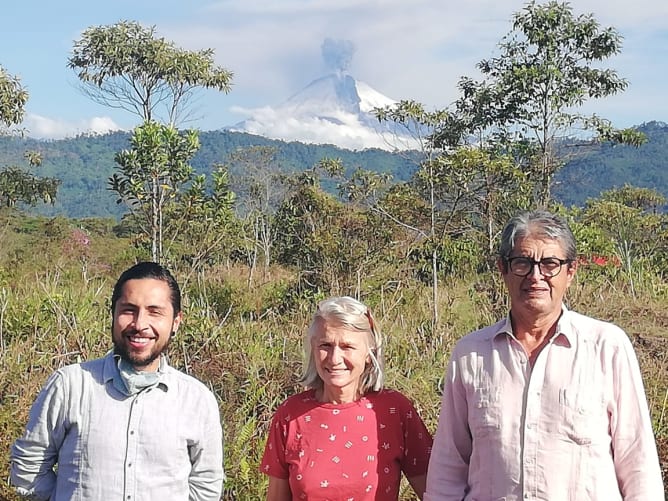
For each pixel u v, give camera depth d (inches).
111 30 627.8
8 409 210.8
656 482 111.6
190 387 122.3
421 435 133.8
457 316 349.7
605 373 114.0
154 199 345.7
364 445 128.5
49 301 309.7
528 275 114.7
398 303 361.4
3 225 752.3
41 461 118.6
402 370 270.8
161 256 351.9
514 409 115.2
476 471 118.0
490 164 379.9
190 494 122.0
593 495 111.3
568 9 512.4
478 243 406.0
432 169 391.2
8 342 284.0
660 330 356.2
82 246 669.3
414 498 184.2
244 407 213.6
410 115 410.0
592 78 514.6
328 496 127.3
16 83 671.8
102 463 114.8
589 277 442.9
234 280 474.6
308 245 417.4
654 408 230.2
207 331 288.5
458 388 121.0
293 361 268.7
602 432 113.1
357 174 463.2
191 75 634.2
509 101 505.4
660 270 539.8
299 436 130.2
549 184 493.7
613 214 616.4
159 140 339.0
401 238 414.3
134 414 116.9
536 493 112.0
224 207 354.9
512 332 119.0
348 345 128.2
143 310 117.2
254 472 184.1
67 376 118.5
